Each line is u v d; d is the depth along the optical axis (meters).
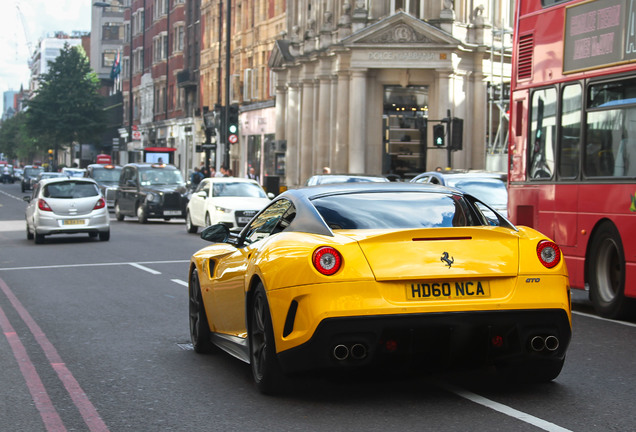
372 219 8.09
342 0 50.12
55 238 32.69
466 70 46.44
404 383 8.52
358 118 46.53
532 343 7.46
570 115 14.42
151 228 38.69
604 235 13.47
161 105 97.69
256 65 66.12
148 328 12.45
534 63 15.59
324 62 50.50
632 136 12.76
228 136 47.56
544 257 7.60
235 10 71.50
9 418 7.59
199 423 7.29
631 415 7.34
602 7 13.59
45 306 14.77
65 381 9.05
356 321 7.16
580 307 14.98
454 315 7.25
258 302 8.04
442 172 21.95
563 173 14.57
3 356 10.47
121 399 8.24
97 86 107.75
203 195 33.78
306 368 7.39
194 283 10.59
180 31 91.19
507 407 7.59
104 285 17.73
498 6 47.56
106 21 162.38
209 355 10.45
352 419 7.27
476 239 7.58
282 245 7.80
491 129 46.25
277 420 7.31
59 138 105.75
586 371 9.20
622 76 13.05
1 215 48.28
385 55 45.81
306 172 53.50
